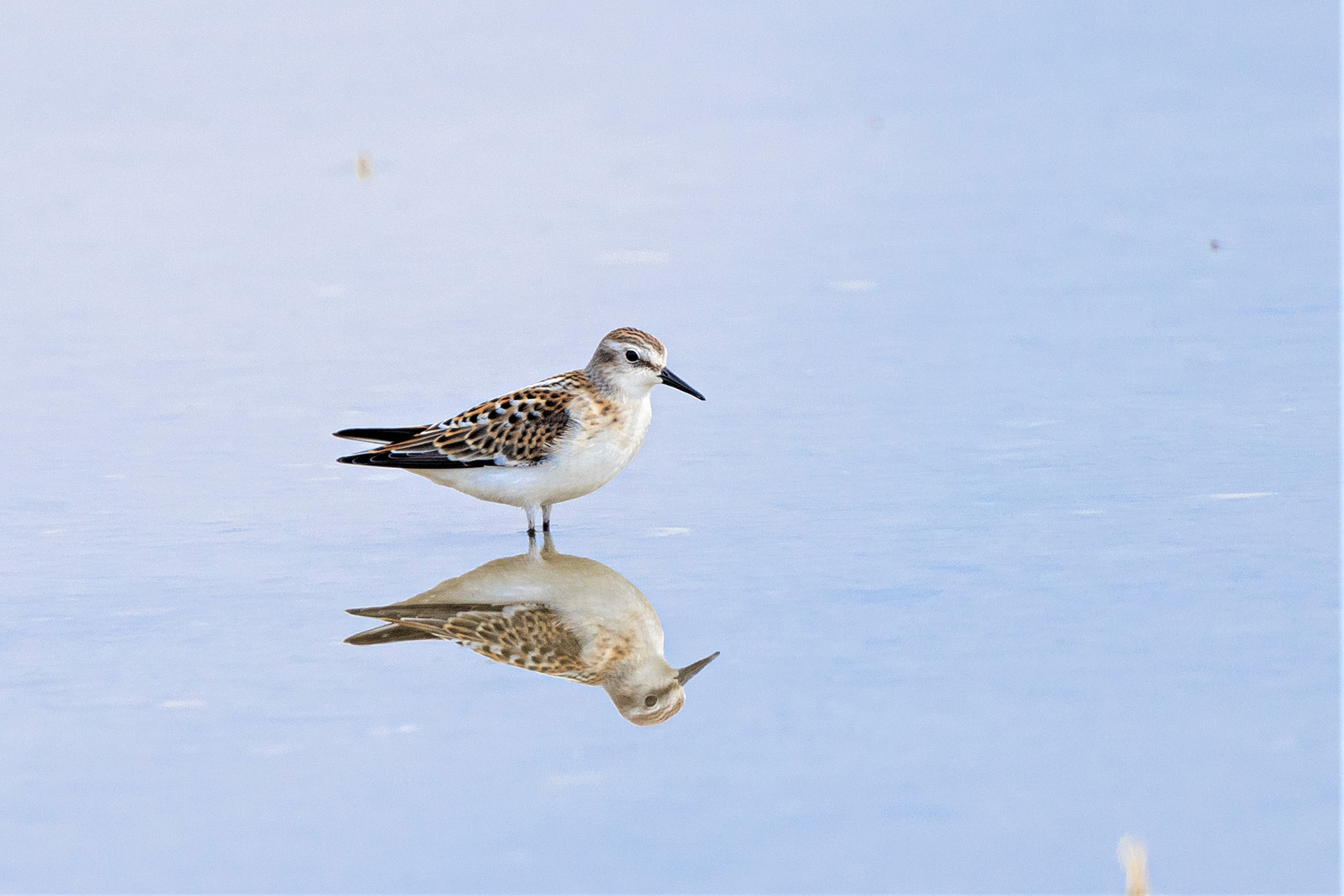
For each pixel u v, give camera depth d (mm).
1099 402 15719
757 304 19688
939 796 8828
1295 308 18500
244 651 10984
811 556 12406
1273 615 10922
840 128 29547
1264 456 14070
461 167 27156
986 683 10086
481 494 13562
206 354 18219
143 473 14695
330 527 13625
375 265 21812
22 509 13766
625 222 23766
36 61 34875
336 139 29203
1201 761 9070
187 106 31625
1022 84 32562
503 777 9180
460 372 17438
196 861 8398
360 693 10344
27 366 17812
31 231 23672
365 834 8617
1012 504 13250
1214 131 28156
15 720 9914
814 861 8273
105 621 11492
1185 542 12281
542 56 35750
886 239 22453
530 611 11789
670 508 13688
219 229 23734
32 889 8164
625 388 13594
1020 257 21266
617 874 8203
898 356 17484
